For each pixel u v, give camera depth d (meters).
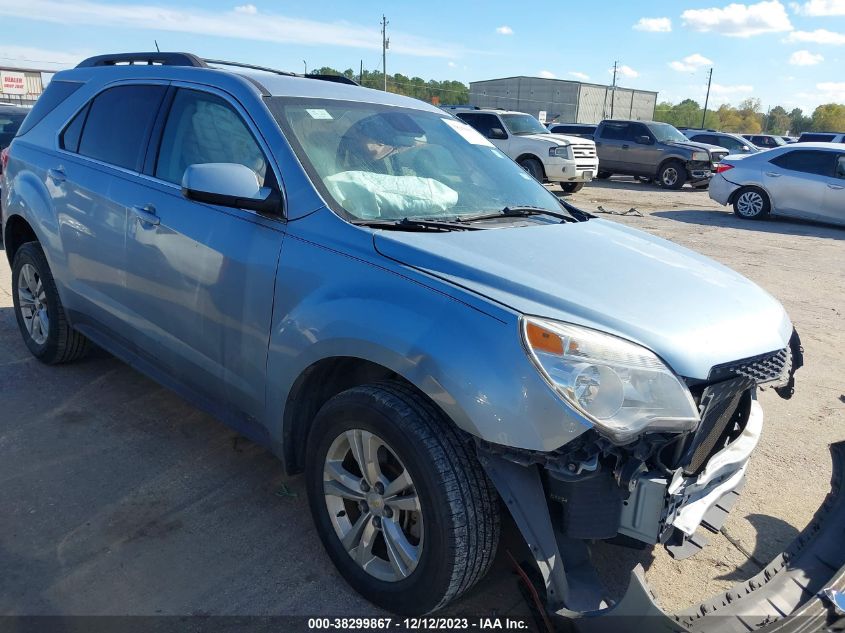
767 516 3.43
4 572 2.72
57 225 4.08
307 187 2.83
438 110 3.98
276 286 2.76
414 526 2.48
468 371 2.19
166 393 4.39
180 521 3.11
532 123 18.47
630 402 2.15
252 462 3.63
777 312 2.80
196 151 3.32
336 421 2.59
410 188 3.16
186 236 3.16
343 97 3.45
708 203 16.64
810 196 13.02
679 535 2.34
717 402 2.37
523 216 3.33
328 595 2.70
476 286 2.36
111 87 4.02
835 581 2.15
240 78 3.30
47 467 3.48
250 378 2.94
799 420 4.56
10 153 4.64
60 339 4.46
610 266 2.71
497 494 2.37
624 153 20.92
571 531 2.26
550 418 2.12
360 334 2.42
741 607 2.13
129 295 3.59
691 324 2.40
